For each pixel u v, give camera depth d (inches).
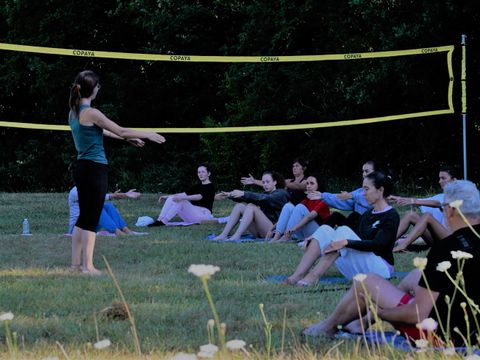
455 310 206.4
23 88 1503.4
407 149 1130.0
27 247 472.7
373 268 336.5
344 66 1125.1
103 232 551.2
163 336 250.1
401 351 208.2
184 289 334.6
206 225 621.6
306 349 226.4
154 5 1298.0
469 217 206.2
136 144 371.2
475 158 1080.8
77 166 374.6
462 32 965.8
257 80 1169.4
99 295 316.5
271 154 1210.0
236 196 528.7
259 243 498.3
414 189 1032.8
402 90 1075.3
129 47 1464.1
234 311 288.7
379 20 1008.9
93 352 224.2
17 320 271.6
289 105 1184.8
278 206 537.0
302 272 351.3
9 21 1411.2
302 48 1203.9
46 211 734.5
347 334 243.6
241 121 1221.1
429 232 446.0
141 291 326.3
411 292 260.1
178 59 669.3
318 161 1194.0
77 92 370.6
